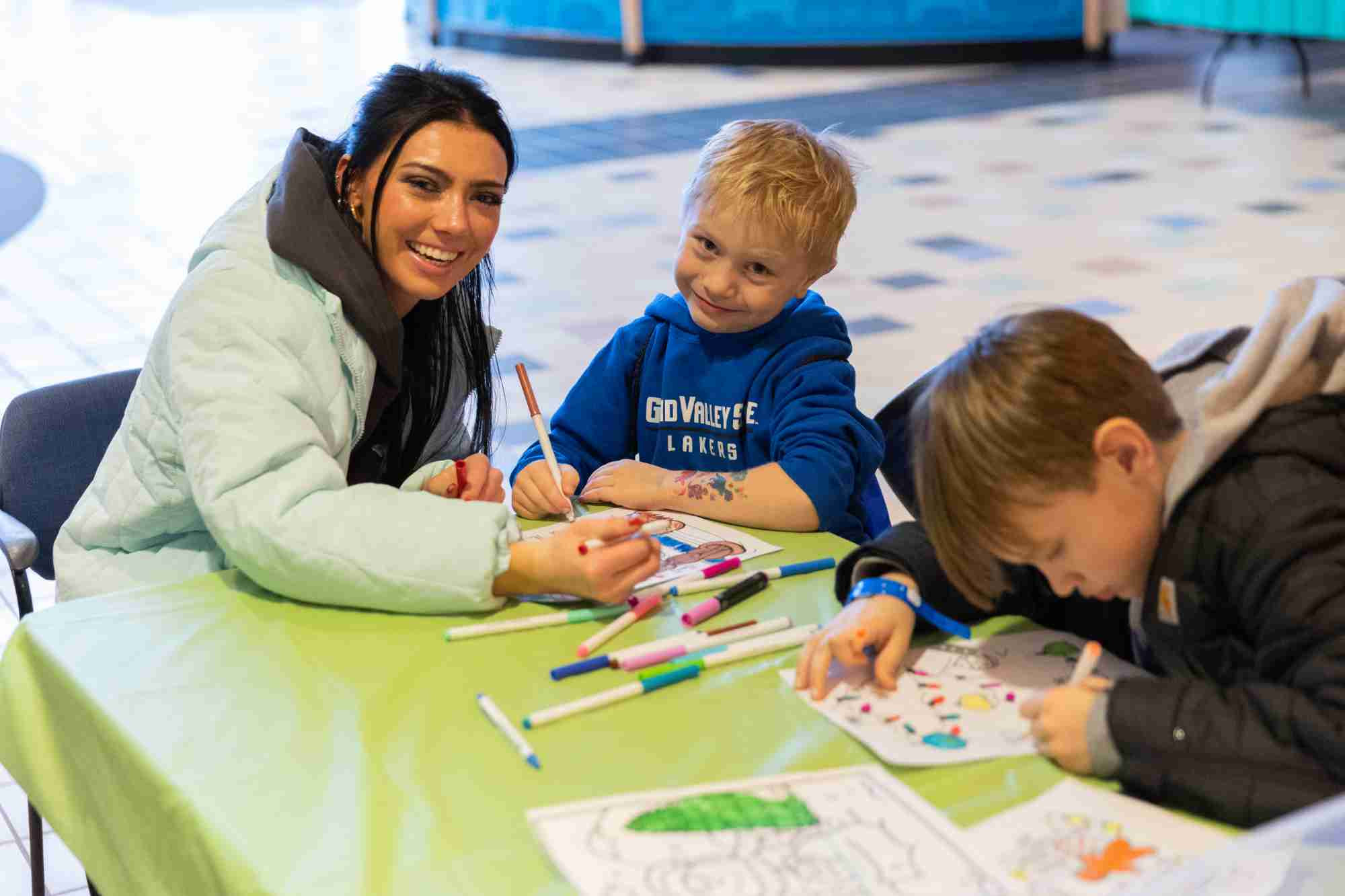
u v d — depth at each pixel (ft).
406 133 4.99
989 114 25.64
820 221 5.53
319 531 4.47
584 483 6.15
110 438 6.52
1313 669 3.22
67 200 21.43
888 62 30.73
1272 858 2.89
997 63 30.86
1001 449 3.37
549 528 5.34
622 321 15.08
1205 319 14.24
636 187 21.25
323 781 3.57
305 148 5.12
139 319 15.93
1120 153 22.24
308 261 4.88
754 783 3.44
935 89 28.27
